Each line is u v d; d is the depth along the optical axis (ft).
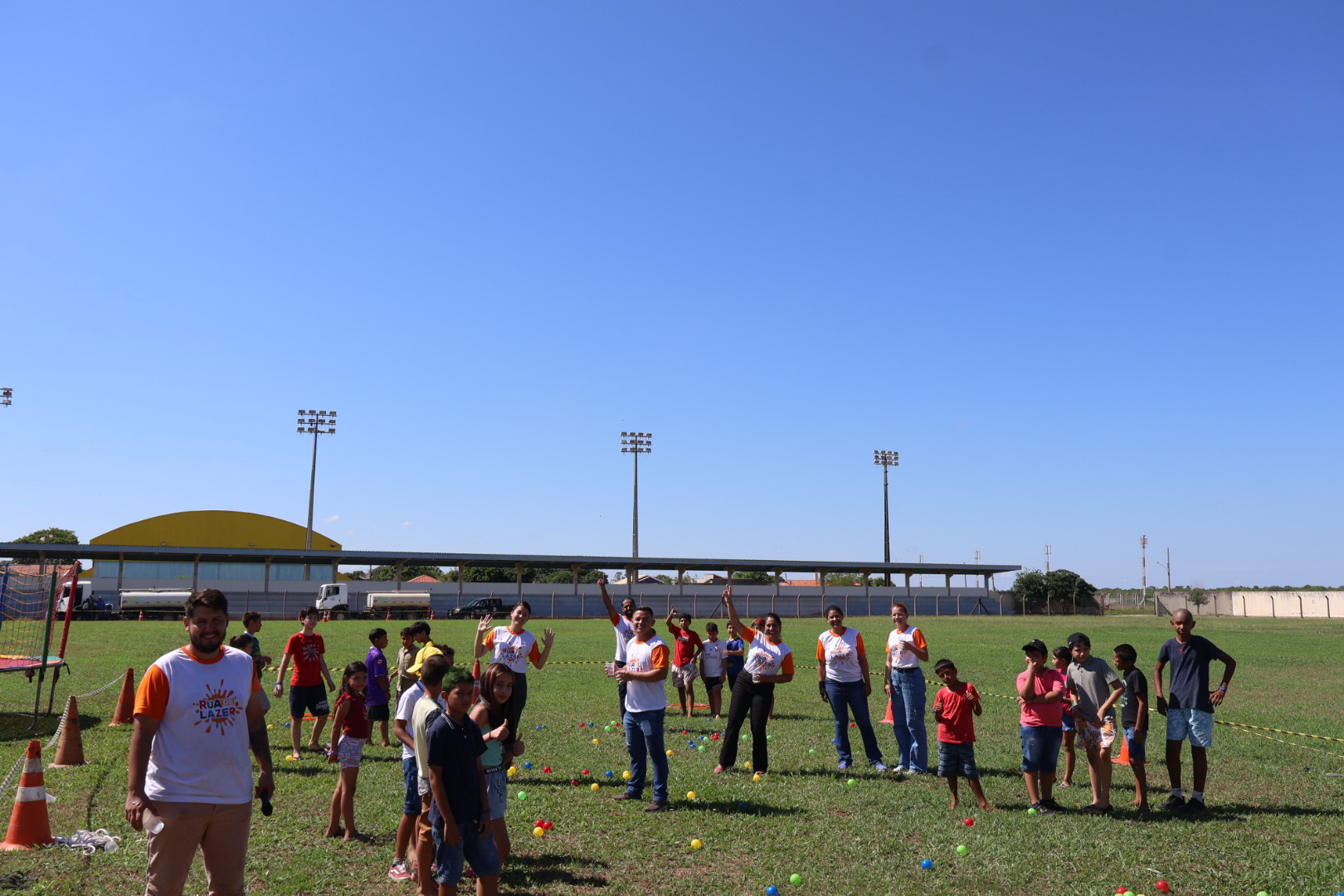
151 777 15.20
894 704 35.55
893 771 35.27
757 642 35.73
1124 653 29.96
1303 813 29.25
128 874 22.25
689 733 45.50
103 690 57.16
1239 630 152.76
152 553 195.93
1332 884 22.33
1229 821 28.02
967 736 29.48
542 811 28.81
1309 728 47.42
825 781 33.42
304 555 206.49
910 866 23.61
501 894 21.39
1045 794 29.22
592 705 54.65
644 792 31.94
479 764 18.83
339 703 25.95
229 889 15.70
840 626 36.09
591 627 158.51
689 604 241.55
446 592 225.56
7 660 46.93
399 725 22.63
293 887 21.43
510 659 33.88
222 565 230.68
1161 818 28.40
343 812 25.45
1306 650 101.65
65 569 49.67
